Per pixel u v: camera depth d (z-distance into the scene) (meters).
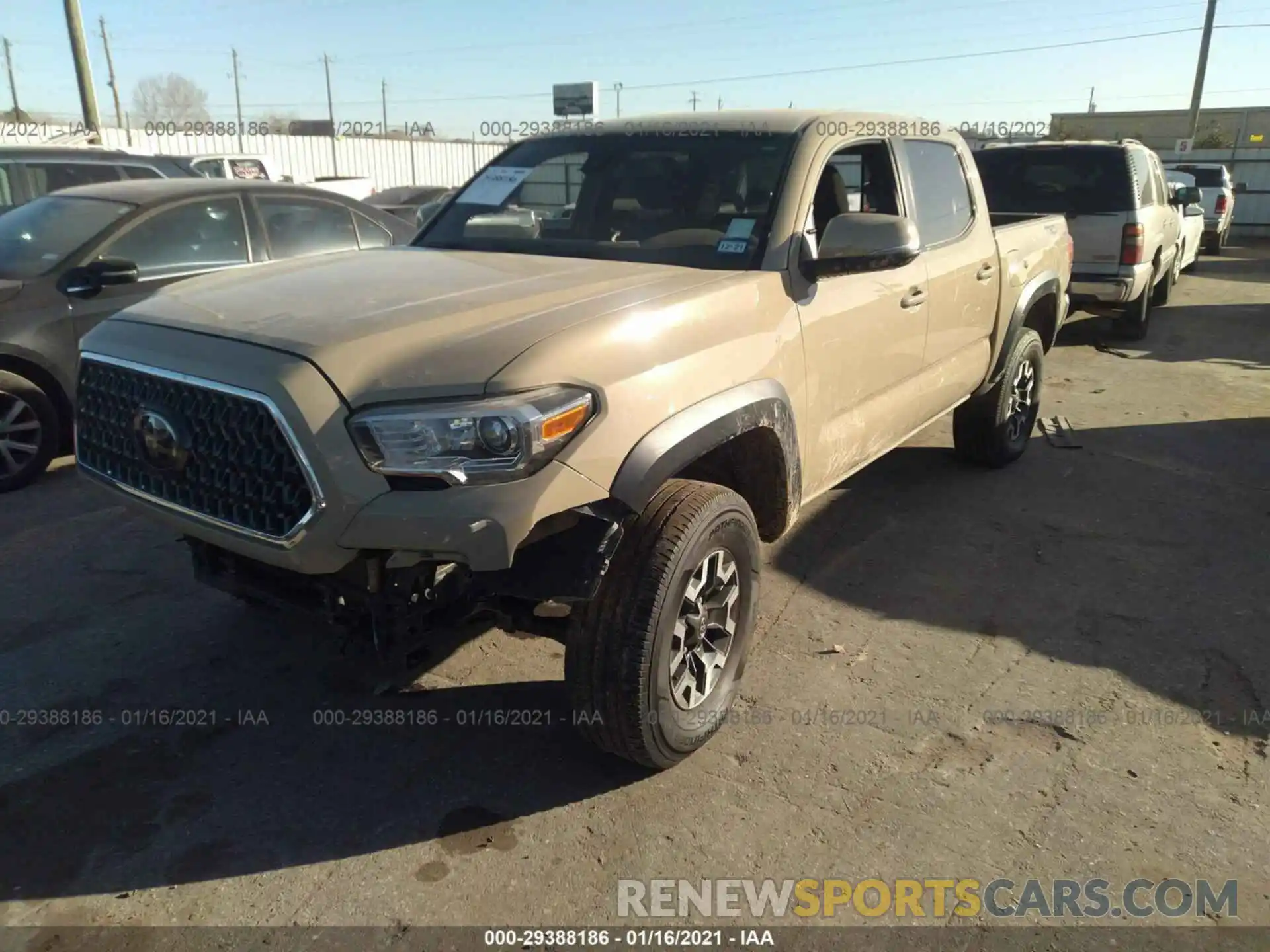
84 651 3.72
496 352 2.47
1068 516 5.21
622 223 3.73
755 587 3.21
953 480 5.76
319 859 2.68
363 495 2.36
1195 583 4.41
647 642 2.69
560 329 2.60
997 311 5.15
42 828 2.78
